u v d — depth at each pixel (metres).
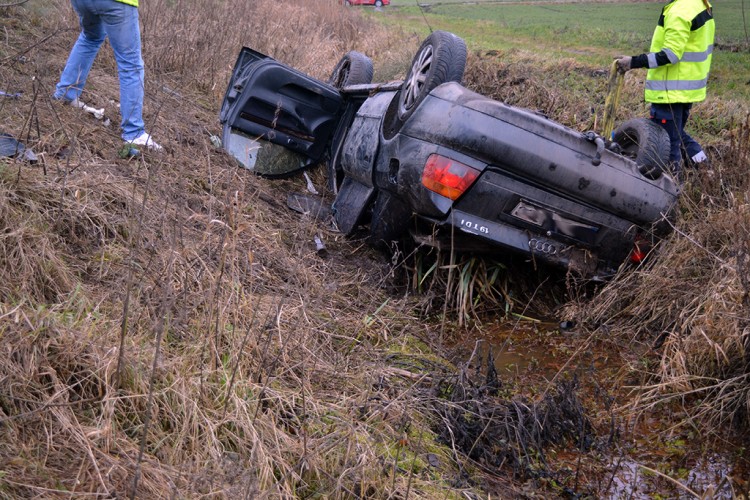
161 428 2.64
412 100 4.61
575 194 4.22
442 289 4.75
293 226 5.22
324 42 11.98
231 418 2.74
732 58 12.71
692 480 2.98
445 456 3.08
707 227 4.23
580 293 4.66
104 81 6.71
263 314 3.59
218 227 4.34
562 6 34.09
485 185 4.16
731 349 3.50
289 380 3.24
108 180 4.26
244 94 5.87
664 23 5.73
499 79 8.20
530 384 3.75
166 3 9.51
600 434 3.36
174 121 6.21
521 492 2.92
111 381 2.66
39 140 4.32
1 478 2.10
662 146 4.98
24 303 2.93
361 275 4.82
